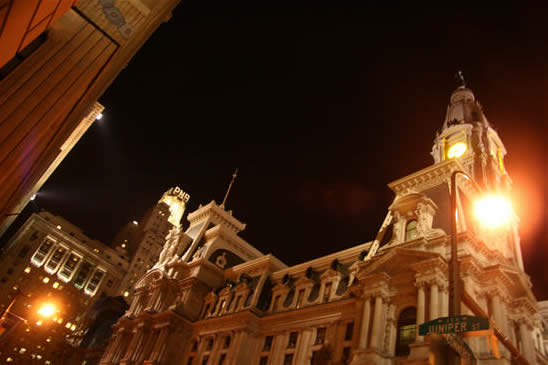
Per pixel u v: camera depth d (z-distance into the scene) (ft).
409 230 170.30
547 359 148.05
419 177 197.36
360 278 160.25
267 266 249.14
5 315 156.76
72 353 364.79
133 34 81.76
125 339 284.41
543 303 178.50
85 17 75.82
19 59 61.93
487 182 220.23
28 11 34.76
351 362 140.46
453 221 69.82
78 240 618.03
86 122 210.59
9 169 58.75
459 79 322.75
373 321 144.56
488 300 138.72
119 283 654.12
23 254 553.64
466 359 54.19
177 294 279.90
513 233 219.61
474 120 270.67
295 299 213.25
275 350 199.72
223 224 331.57
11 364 352.49
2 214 73.00
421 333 57.77
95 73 73.46
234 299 243.40
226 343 222.07
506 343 62.49
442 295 134.72
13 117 56.65
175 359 243.19
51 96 63.41
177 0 106.93
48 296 550.36
